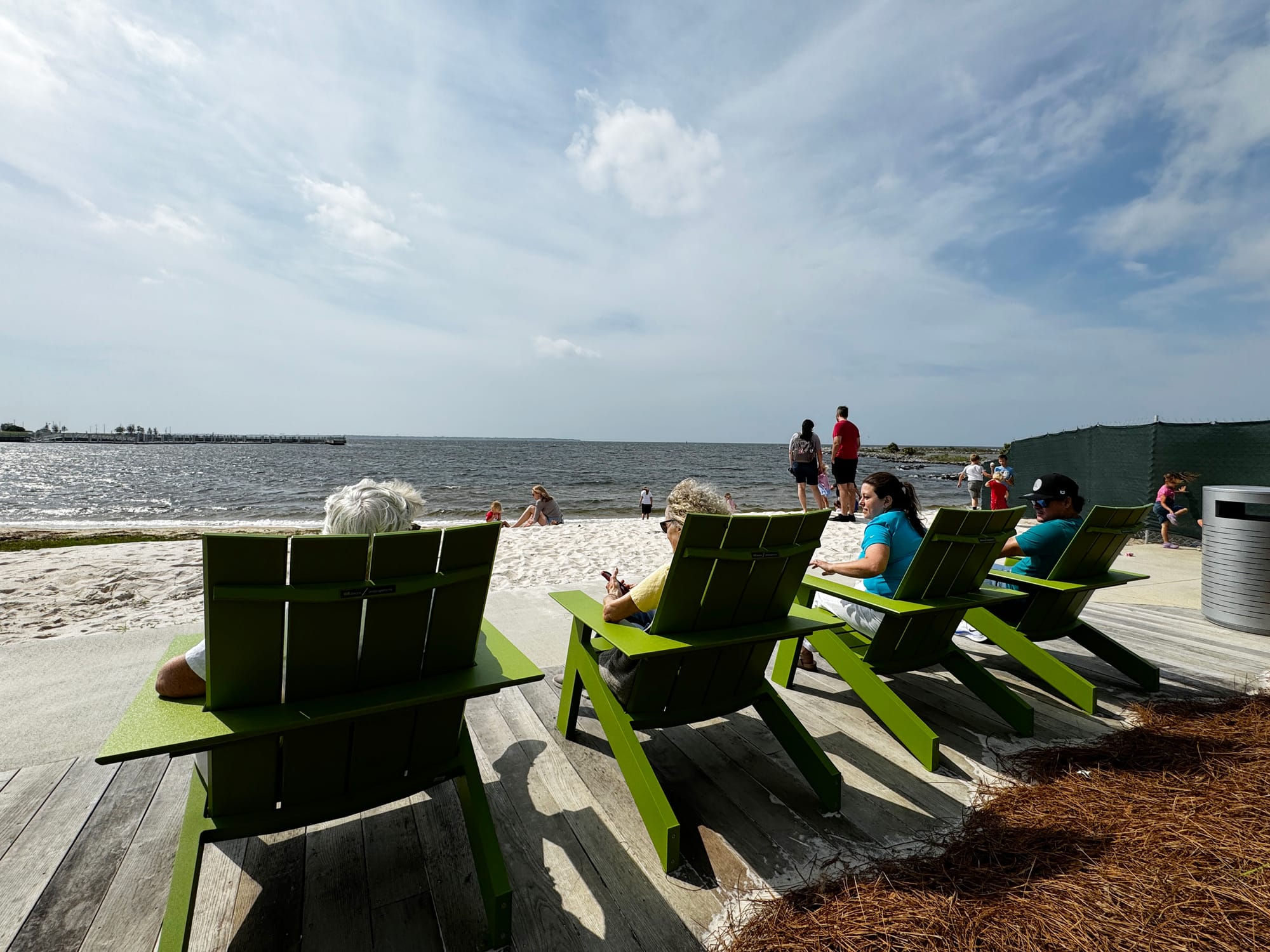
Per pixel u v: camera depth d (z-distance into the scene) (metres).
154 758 2.61
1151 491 9.52
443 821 2.22
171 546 8.86
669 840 1.94
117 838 2.07
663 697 2.28
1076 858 1.94
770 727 2.56
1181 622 4.85
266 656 1.49
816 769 2.33
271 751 1.56
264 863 1.97
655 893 1.88
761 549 2.24
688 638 2.16
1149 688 3.45
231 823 1.60
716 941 1.69
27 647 3.90
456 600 1.72
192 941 1.66
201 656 1.56
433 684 1.73
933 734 2.60
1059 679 3.25
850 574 3.04
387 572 1.56
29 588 6.05
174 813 2.21
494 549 1.74
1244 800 2.19
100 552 8.20
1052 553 3.51
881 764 2.65
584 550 8.54
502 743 2.76
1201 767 2.46
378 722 1.67
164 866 1.94
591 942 1.69
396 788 1.80
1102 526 3.33
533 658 3.87
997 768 2.61
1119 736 2.82
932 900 1.78
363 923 1.74
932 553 2.83
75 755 2.61
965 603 2.88
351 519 1.87
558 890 1.89
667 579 2.11
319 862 1.98
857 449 12.09
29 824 2.13
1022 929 1.66
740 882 1.92
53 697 3.18
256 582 1.41
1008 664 3.89
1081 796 2.30
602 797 2.37
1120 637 4.43
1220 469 8.75
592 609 2.52
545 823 2.21
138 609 5.33
